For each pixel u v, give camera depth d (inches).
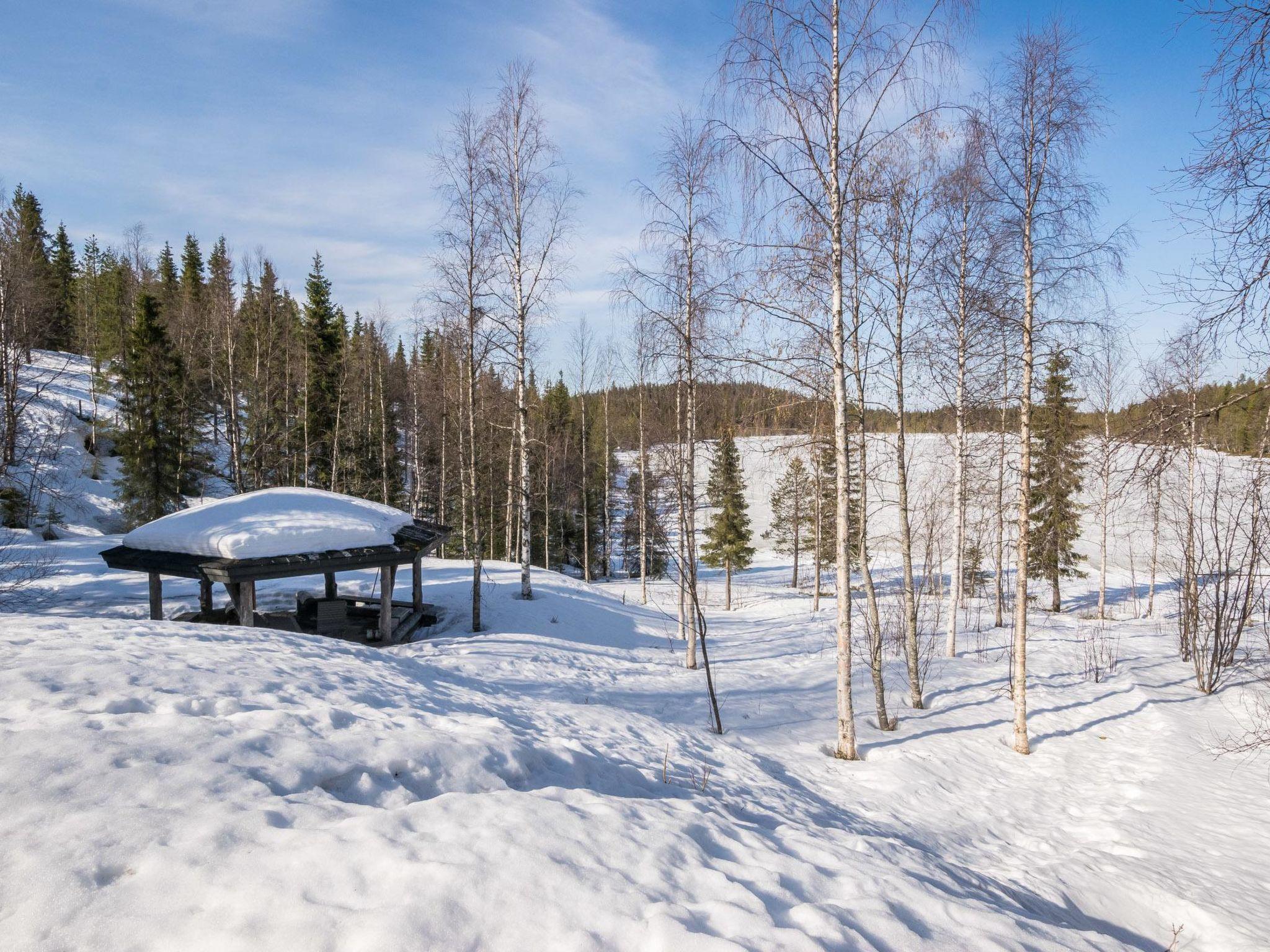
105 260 1894.7
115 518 1160.8
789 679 585.6
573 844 149.6
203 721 183.2
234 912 109.0
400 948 103.5
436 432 1266.0
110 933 103.3
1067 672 613.0
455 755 206.7
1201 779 378.9
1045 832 320.5
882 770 369.1
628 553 1593.3
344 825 140.9
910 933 138.6
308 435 1278.3
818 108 340.2
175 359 1144.8
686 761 323.0
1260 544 530.9
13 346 790.5
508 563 1044.5
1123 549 1552.7
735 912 130.6
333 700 237.5
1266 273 177.8
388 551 555.2
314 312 1375.5
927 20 304.3
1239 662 619.8
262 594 716.0
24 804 131.0
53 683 192.9
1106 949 159.3
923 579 746.8
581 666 579.5
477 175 666.8
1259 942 217.9
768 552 2010.3
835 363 367.2
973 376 508.1
